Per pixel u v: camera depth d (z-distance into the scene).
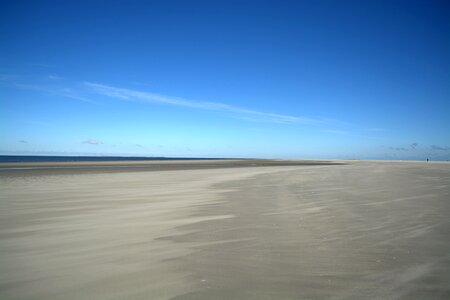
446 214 9.05
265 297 3.98
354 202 11.52
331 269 4.91
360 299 3.90
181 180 23.59
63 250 6.13
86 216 9.62
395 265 5.05
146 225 8.34
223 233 7.37
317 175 27.55
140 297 4.02
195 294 4.08
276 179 23.66
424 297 3.95
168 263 5.30
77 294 4.14
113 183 20.97
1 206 11.54
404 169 37.78
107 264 5.29
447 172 30.17
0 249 6.23
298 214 9.53
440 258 5.36
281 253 5.76
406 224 7.86
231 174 31.41
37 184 20.20
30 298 4.04
